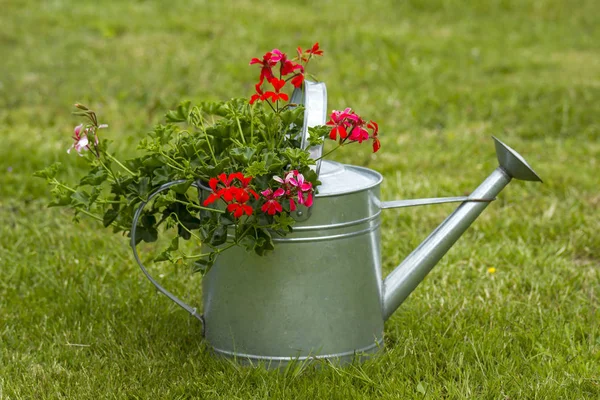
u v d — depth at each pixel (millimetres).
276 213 2322
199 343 2729
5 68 7457
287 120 2342
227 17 9258
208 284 2580
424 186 4527
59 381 2604
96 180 2471
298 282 2439
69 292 3258
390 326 2949
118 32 8789
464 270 3471
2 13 9375
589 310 3090
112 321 2990
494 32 9445
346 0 10266
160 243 3797
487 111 6281
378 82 7145
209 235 2348
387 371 2541
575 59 8352
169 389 2498
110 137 5527
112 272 3467
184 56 7777
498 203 4336
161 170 2439
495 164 5023
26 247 3734
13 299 3213
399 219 4102
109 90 6809
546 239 3873
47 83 7023
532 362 2627
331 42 8227
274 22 9016
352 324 2533
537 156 5180
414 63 7637
